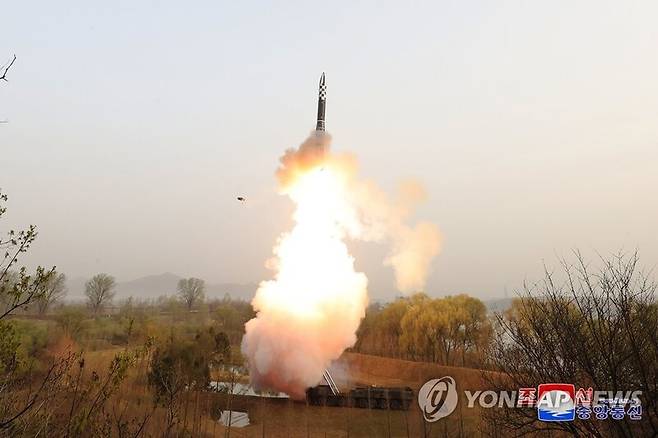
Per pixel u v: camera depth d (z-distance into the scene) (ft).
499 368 42.73
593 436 34.17
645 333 31.40
